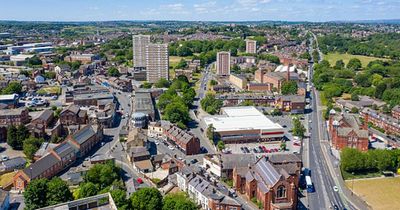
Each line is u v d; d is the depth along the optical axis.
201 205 188.62
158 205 170.25
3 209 179.25
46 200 172.38
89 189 179.50
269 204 181.00
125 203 165.38
